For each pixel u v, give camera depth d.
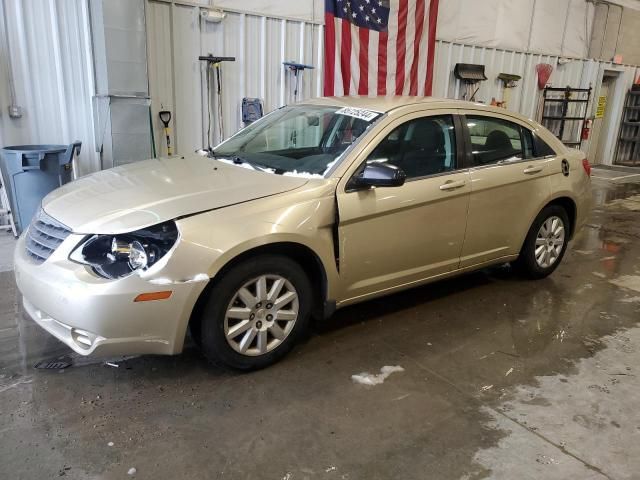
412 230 3.54
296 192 3.06
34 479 2.21
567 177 4.61
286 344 3.17
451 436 2.61
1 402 2.72
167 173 3.36
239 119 7.17
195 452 2.41
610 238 6.62
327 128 3.70
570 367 3.33
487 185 3.93
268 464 2.36
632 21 12.88
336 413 2.75
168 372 3.06
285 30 7.25
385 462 2.40
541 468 2.41
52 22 5.51
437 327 3.80
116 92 5.70
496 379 3.15
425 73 9.02
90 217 2.78
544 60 11.39
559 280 4.90
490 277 4.88
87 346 2.67
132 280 2.59
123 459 2.35
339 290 3.31
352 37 7.90
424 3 8.59
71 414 2.64
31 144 5.67
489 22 9.98
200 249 2.68
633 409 2.90
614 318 4.10
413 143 3.62
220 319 2.86
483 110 4.10
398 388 3.01
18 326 3.54
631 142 14.12
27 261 2.88
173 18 6.30
